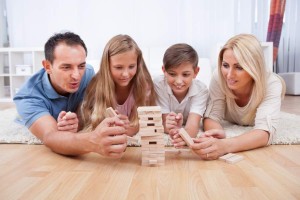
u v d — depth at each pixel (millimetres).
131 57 1026
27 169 779
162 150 807
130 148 1000
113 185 666
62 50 962
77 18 3109
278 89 1068
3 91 2955
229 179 700
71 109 1212
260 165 806
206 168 786
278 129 1217
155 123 802
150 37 3115
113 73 1053
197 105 1198
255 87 1040
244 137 946
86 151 829
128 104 1173
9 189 647
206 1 3041
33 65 2711
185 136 858
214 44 2924
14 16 3135
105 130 769
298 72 3219
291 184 665
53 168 786
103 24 3117
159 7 3078
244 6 3045
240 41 987
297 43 3340
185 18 3078
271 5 2977
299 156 891
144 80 1126
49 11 3119
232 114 1260
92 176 725
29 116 1015
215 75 1215
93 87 1141
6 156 904
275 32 3000
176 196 604
